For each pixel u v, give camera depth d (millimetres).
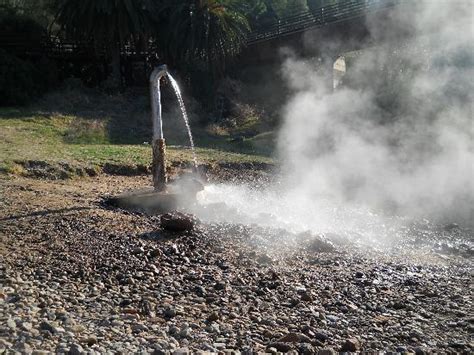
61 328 4855
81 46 30312
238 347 4805
